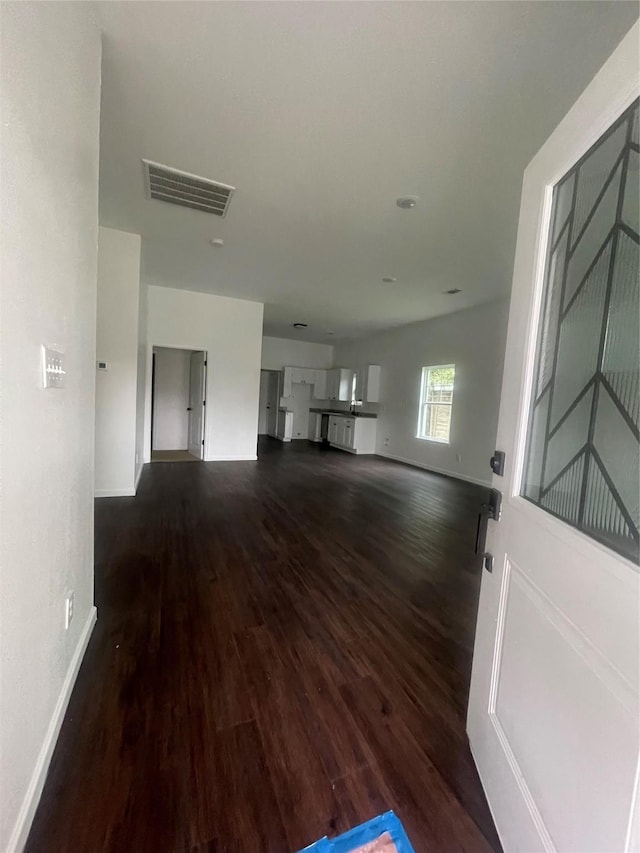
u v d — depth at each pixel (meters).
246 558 2.88
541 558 0.96
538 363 1.10
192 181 2.79
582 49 1.61
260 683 1.62
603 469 0.82
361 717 1.47
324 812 1.12
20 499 0.92
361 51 1.67
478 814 1.13
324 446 9.60
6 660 0.86
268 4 1.48
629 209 0.80
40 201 1.00
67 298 1.30
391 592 2.48
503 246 3.67
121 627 1.95
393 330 8.32
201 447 6.62
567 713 0.80
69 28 1.23
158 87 1.93
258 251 4.14
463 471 6.32
